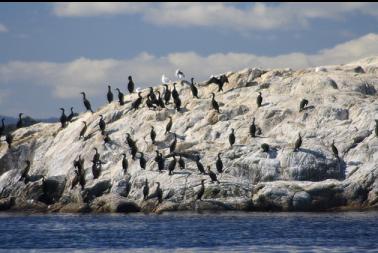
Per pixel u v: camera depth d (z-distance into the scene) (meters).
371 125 115.38
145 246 77.44
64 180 119.81
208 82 132.12
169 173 110.69
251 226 89.94
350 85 126.56
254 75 132.75
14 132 142.62
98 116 131.75
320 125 117.50
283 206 104.50
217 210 106.06
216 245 77.06
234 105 125.50
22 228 93.12
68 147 127.62
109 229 90.25
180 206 107.19
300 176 109.38
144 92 137.88
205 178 109.19
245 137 117.00
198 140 120.31
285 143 113.81
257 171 110.06
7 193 120.94
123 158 114.50
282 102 123.25
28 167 121.31
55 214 110.25
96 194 113.81
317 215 100.12
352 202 105.12
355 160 110.94
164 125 125.00
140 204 109.69
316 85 126.44
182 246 76.94
